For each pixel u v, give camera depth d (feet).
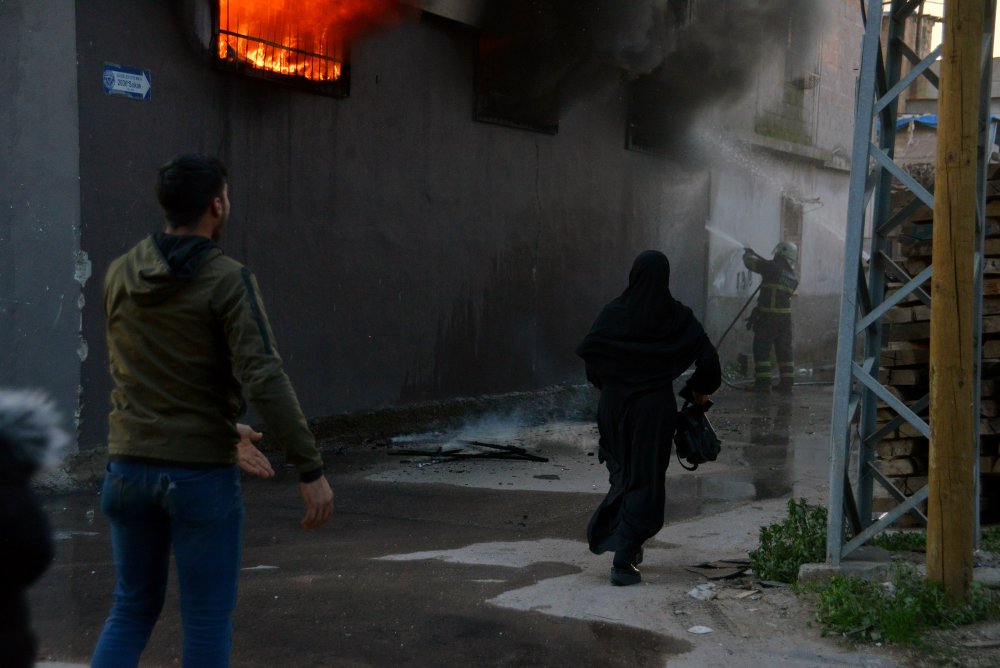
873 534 15.70
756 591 15.84
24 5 24.20
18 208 24.50
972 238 13.73
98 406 25.22
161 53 26.48
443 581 16.69
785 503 24.06
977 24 13.53
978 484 17.04
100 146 25.08
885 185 16.93
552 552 19.12
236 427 10.15
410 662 12.94
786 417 40.60
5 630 6.52
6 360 24.56
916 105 45.11
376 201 33.17
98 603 15.52
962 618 13.76
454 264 36.47
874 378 16.67
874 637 13.46
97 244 25.05
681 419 17.25
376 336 33.40
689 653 13.28
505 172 38.60
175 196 9.98
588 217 43.42
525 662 12.98
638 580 16.51
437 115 35.37
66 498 23.15
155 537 10.09
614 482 16.90
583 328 43.47
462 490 25.41
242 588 16.12
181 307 9.59
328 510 9.86
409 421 34.40
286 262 30.22
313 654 13.19
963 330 13.84
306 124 30.66
